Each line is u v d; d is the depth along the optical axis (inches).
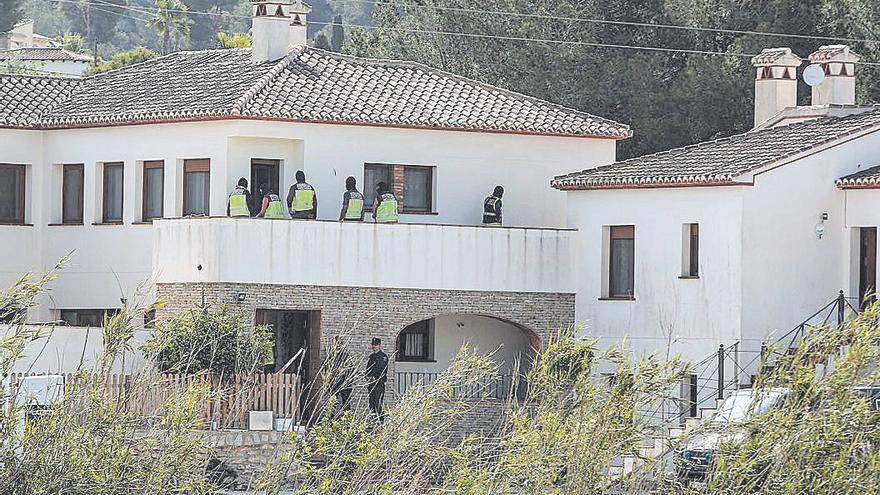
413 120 5831.7
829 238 5388.8
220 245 5226.4
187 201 5728.3
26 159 6087.6
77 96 6353.3
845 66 6299.2
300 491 2132.1
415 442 2138.3
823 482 2079.2
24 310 2202.3
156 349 2246.6
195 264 5270.7
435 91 6171.3
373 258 5447.8
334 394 2234.3
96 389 2119.8
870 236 5393.7
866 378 2132.1
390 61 6358.3
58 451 2075.5
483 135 5994.1
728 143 5900.6
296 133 5659.5
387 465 2132.1
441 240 5551.2
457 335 5802.2
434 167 5920.3
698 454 2101.4
